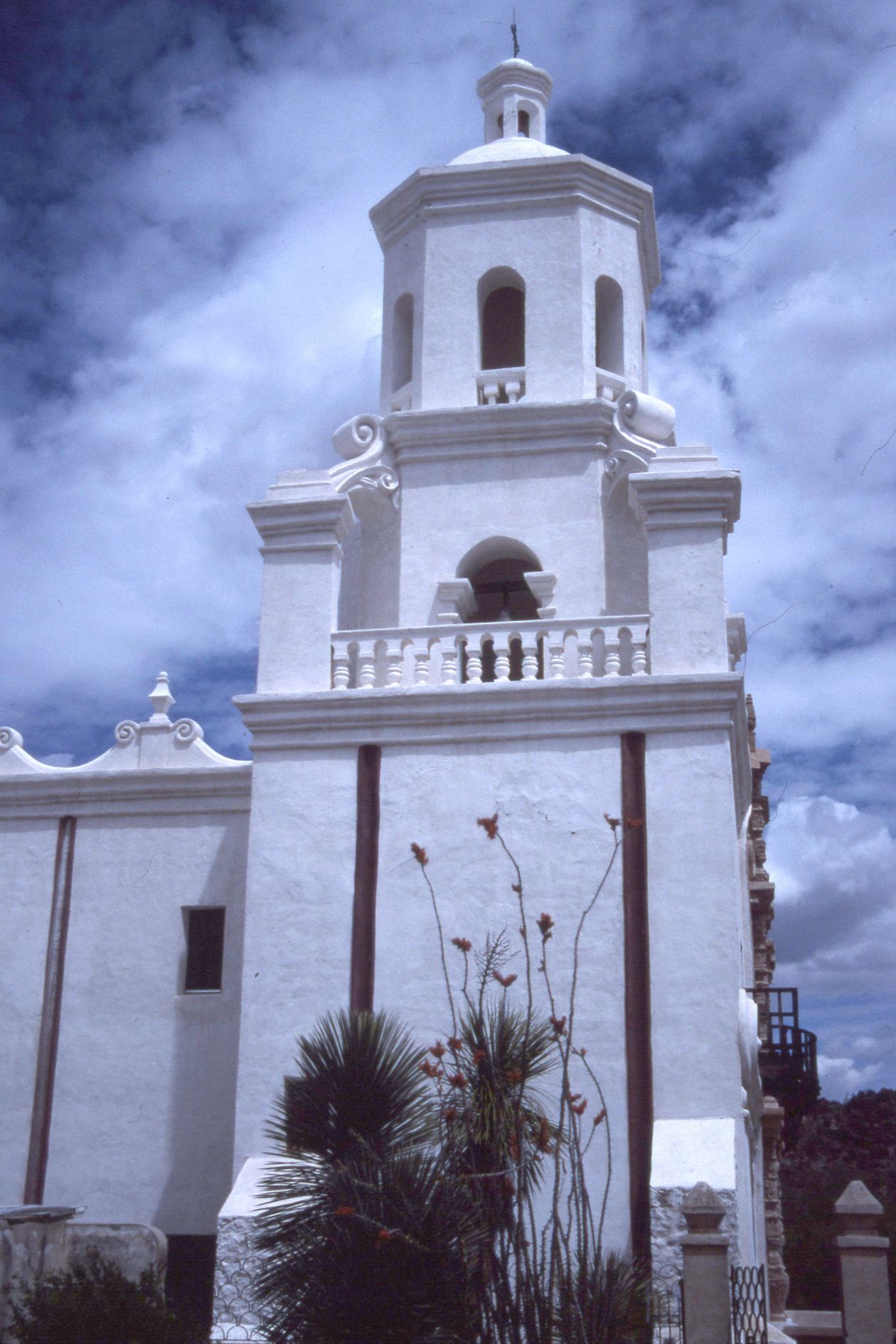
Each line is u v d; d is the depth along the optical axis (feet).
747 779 61.67
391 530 63.62
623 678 52.49
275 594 57.41
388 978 51.24
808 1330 64.18
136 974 60.18
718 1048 48.16
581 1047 48.96
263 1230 41.11
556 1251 36.35
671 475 55.11
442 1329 34.14
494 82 75.87
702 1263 38.40
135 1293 42.55
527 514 62.03
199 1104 58.03
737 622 64.95
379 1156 37.06
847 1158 145.18
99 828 62.49
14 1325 41.32
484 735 53.21
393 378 68.44
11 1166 58.70
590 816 51.60
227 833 61.31
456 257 67.10
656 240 72.28
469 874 51.80
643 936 49.88
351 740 54.13
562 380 64.39
